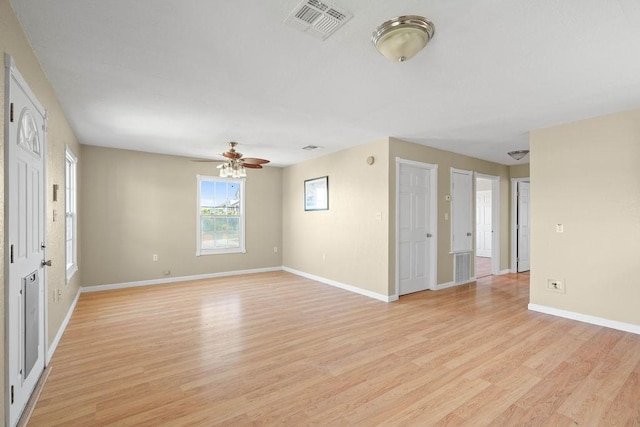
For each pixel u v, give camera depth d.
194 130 4.15
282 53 2.23
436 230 5.22
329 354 2.80
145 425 1.86
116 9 1.76
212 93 2.93
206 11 1.77
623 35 1.97
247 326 3.51
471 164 5.89
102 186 5.12
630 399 2.11
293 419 1.92
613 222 3.41
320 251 5.87
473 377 2.40
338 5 1.72
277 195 7.06
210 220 6.22
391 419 1.92
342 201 5.36
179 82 2.70
